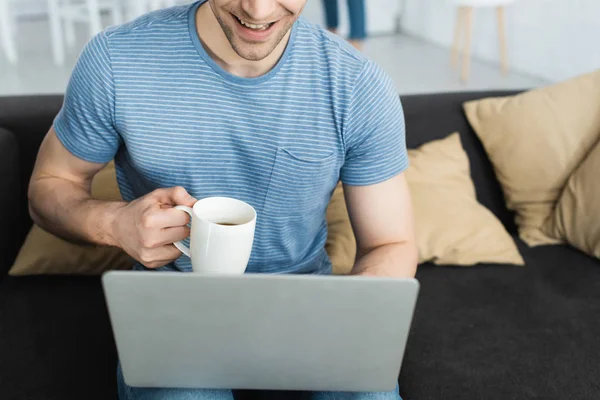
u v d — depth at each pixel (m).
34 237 1.68
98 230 1.12
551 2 4.54
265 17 0.97
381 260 1.21
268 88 1.13
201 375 0.94
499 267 1.82
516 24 4.88
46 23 5.97
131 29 1.13
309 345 0.90
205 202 0.98
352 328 0.89
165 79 1.12
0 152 1.62
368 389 0.96
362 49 5.11
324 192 1.23
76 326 1.51
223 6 0.99
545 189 1.98
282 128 1.15
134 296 0.85
